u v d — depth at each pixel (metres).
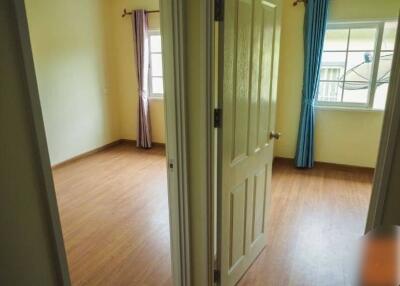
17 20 0.67
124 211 3.08
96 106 5.05
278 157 4.50
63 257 0.84
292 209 3.07
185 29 1.42
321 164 4.31
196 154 1.58
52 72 4.22
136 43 5.00
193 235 1.73
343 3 3.74
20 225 0.72
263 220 2.35
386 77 3.84
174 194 1.66
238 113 1.69
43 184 0.77
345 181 3.79
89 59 4.82
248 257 2.17
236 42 1.54
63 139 4.48
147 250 2.43
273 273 2.15
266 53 1.93
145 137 5.33
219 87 1.50
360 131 4.01
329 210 3.05
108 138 5.40
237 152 1.76
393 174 1.27
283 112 4.30
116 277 2.14
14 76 0.67
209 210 1.64
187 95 1.51
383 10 3.61
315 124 4.19
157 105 5.29
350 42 3.91
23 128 0.71
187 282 1.80
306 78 3.98
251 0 1.63
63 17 4.30
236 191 1.83
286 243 2.50
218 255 1.80
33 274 0.77
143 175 4.07
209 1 1.34
